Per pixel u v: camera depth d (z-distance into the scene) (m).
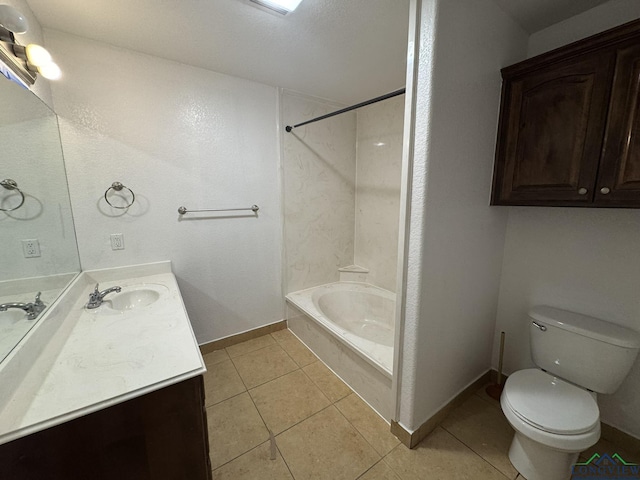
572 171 1.25
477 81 1.32
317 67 1.91
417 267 1.26
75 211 1.63
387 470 1.32
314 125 2.52
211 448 1.44
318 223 2.71
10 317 0.94
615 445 1.44
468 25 1.21
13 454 0.69
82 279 1.61
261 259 2.42
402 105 2.33
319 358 2.21
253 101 2.17
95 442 0.79
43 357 0.96
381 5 1.27
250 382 1.94
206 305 2.21
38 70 1.14
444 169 1.25
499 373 1.84
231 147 2.13
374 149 2.64
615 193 1.14
